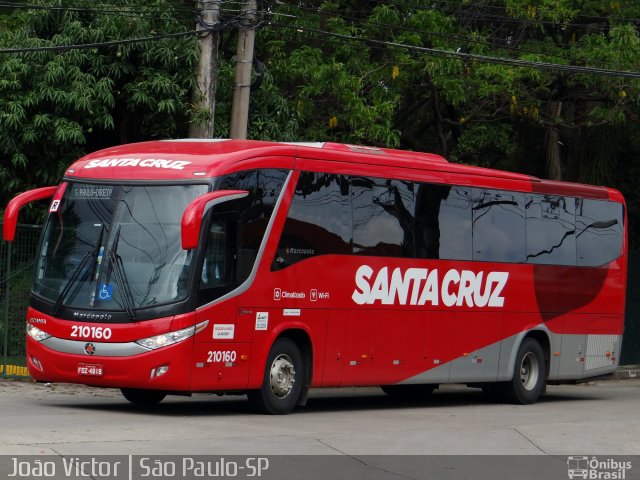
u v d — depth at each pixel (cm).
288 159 1622
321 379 1666
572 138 3247
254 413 1616
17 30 2362
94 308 1489
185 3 2583
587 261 2211
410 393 2191
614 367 2289
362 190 1741
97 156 1603
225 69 2488
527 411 1894
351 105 2542
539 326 2091
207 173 1505
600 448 1384
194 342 1470
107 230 1520
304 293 1630
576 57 2788
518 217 2053
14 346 1964
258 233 1563
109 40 2259
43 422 1337
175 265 1479
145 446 1170
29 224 2122
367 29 2734
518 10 2789
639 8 2872
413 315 1827
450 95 2691
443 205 1894
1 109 2178
